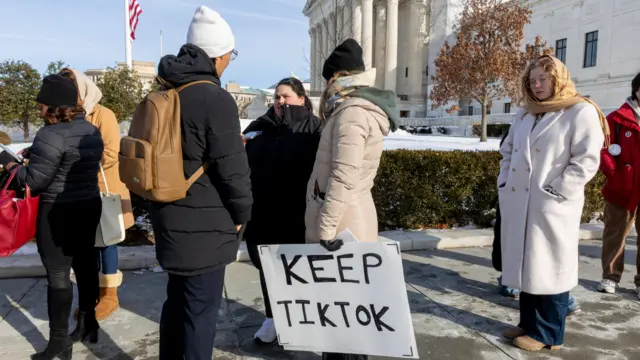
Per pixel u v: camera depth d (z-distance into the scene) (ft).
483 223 19.57
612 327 10.93
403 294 7.41
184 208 6.92
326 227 7.21
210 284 7.25
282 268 7.95
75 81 9.93
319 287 7.81
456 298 12.67
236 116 6.90
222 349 9.84
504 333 10.45
